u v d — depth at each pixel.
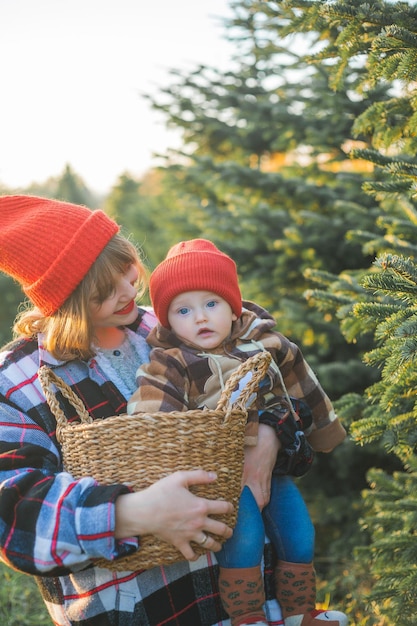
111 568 1.41
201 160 4.76
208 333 1.66
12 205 1.59
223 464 1.41
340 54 1.94
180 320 1.68
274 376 1.67
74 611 1.51
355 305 1.81
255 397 1.60
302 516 1.65
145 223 7.58
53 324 1.56
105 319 1.59
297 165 4.21
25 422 1.52
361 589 3.13
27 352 1.61
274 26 4.33
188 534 1.36
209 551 1.50
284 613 1.61
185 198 5.30
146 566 1.39
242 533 1.53
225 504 1.39
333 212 4.08
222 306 1.68
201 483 1.37
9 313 8.68
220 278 1.68
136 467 1.38
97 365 1.62
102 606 1.48
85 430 1.41
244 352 1.69
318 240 3.74
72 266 1.51
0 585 3.40
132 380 1.65
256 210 4.13
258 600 1.51
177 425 1.37
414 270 1.67
